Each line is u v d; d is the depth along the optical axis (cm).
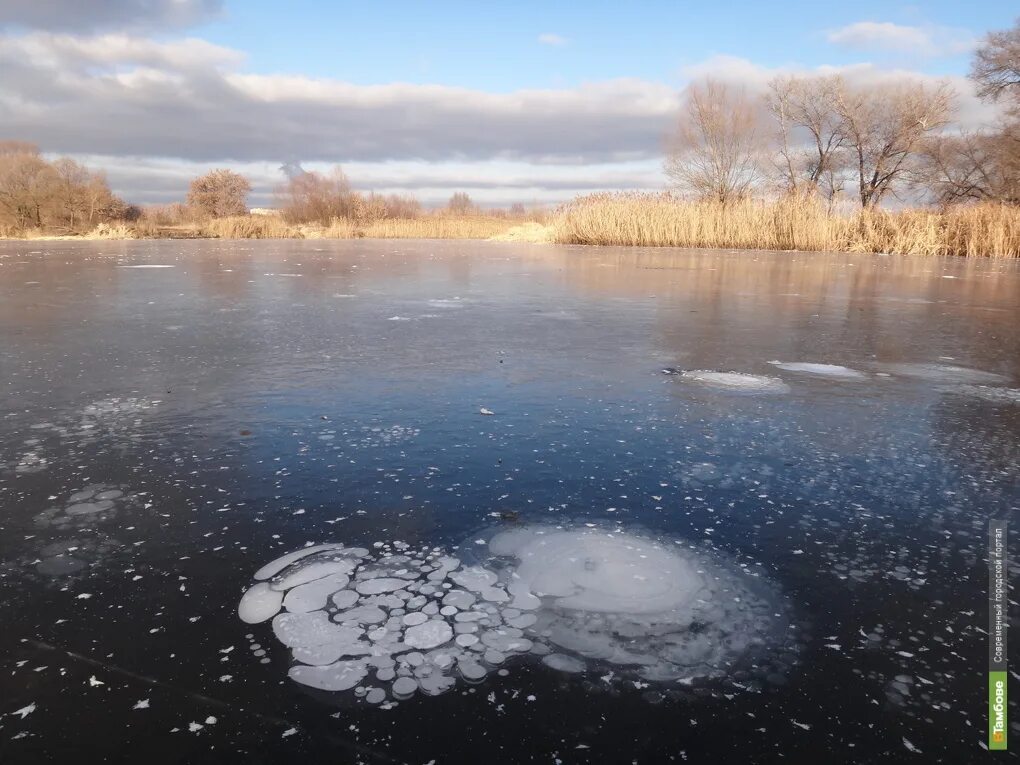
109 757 96
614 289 759
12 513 175
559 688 112
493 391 300
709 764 96
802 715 106
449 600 137
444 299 654
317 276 912
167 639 123
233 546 158
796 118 2531
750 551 159
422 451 222
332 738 100
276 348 396
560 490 192
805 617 133
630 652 121
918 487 197
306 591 140
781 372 347
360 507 180
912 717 106
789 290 762
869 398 296
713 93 2239
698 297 686
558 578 146
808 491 193
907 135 2423
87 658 118
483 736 101
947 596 141
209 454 218
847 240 1747
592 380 323
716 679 115
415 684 112
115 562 151
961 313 584
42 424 248
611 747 99
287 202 3506
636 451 224
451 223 3095
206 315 530
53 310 552
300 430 242
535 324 496
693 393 301
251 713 105
